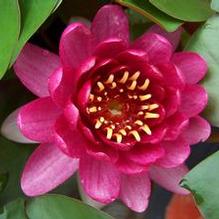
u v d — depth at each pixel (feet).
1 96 1.57
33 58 1.42
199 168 1.43
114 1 1.50
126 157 1.41
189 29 1.56
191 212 1.79
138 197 1.46
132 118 1.46
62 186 1.56
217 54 1.46
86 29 1.35
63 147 1.34
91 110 1.44
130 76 1.42
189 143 1.46
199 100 1.43
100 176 1.42
